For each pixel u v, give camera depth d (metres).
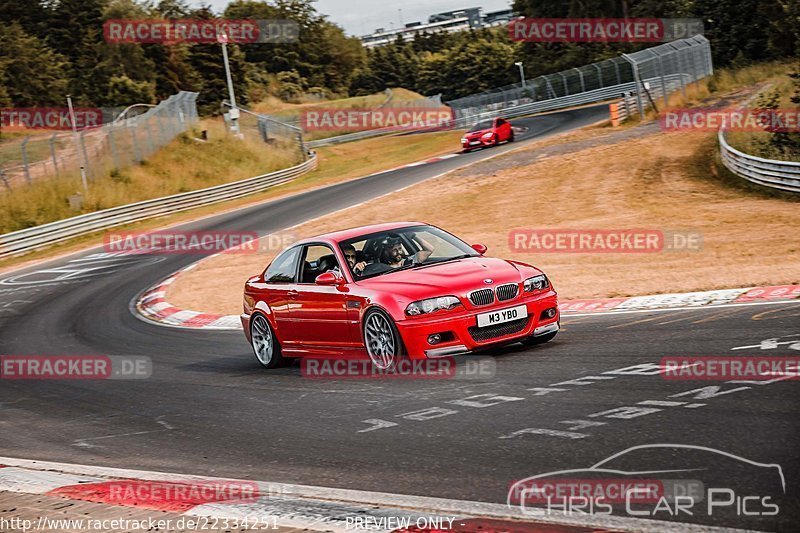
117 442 9.98
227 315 21.61
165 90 112.31
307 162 69.81
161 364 15.77
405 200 41.62
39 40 115.50
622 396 8.70
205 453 8.86
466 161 53.28
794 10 65.44
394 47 188.75
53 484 7.73
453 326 11.11
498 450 7.38
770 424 7.04
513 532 5.30
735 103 54.00
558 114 81.56
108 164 57.00
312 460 7.95
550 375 10.19
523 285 11.69
